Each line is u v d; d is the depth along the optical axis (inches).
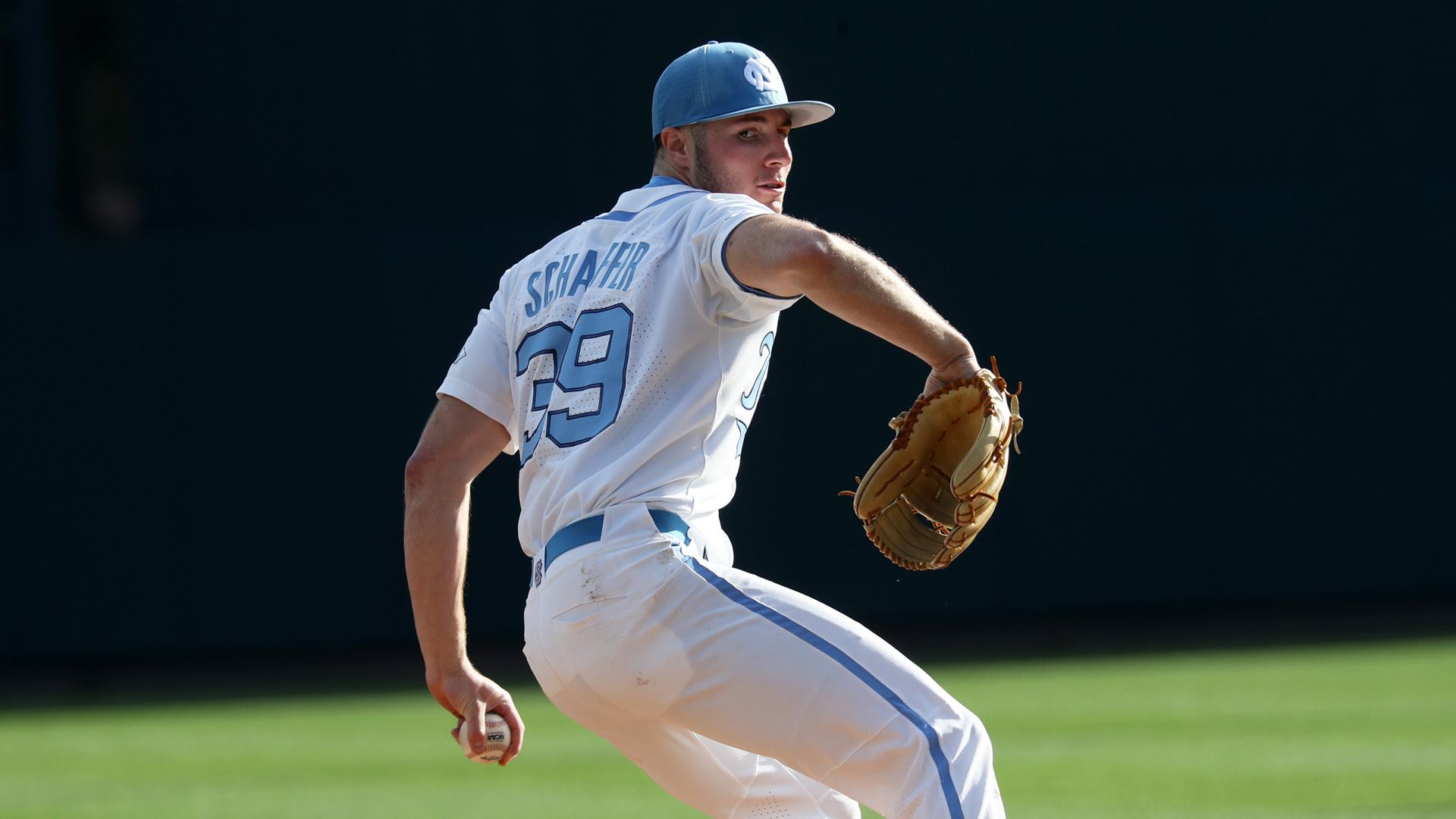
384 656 1708.9
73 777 1014.4
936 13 1729.8
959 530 336.5
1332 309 1637.6
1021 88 1728.6
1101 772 856.9
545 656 336.5
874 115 1737.2
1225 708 1116.5
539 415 342.3
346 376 1684.3
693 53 359.9
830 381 1658.5
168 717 1389.0
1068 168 1726.1
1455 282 1627.7
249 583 1681.8
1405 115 1695.4
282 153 1777.8
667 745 357.4
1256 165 1710.1
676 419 326.3
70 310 1686.8
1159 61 1717.5
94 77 1914.4
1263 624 1681.8
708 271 320.5
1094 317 1651.1
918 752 304.2
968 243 1663.4
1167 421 1644.9
